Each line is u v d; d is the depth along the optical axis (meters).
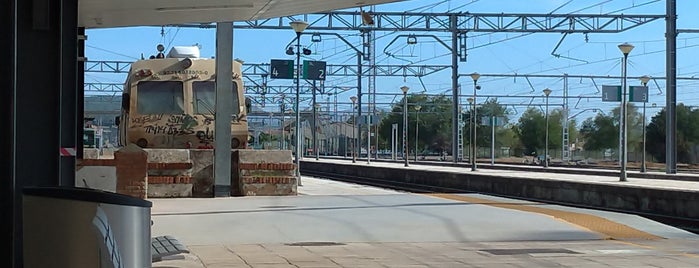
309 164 60.91
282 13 16.61
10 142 5.65
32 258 4.78
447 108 101.62
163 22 17.27
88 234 4.58
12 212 5.67
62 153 10.38
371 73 63.00
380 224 13.30
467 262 9.84
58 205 4.68
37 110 6.79
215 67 19.22
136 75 20.36
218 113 18.83
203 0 14.69
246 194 19.14
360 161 66.50
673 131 37.53
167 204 16.44
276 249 10.86
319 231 12.55
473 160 43.47
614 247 11.64
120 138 22.34
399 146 107.56
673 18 37.72
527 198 31.56
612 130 91.00
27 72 6.78
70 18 10.48
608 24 43.72
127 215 4.70
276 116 86.94
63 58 10.45
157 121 20.11
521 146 102.62
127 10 15.45
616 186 26.36
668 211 23.83
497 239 12.27
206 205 16.22
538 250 11.11
